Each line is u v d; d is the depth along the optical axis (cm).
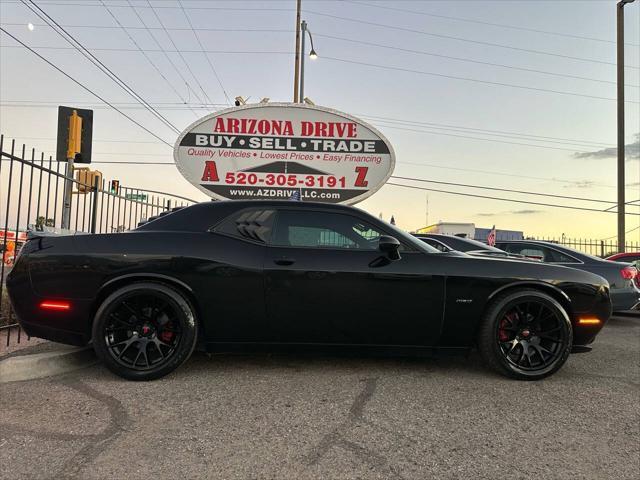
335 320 366
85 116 736
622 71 1619
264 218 384
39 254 363
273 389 342
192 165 964
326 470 227
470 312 372
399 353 377
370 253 376
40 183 527
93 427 272
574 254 725
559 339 378
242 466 230
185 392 332
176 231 376
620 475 229
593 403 327
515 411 309
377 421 288
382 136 982
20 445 248
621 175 1588
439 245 662
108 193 762
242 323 364
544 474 229
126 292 353
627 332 630
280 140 975
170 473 222
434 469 231
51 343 447
